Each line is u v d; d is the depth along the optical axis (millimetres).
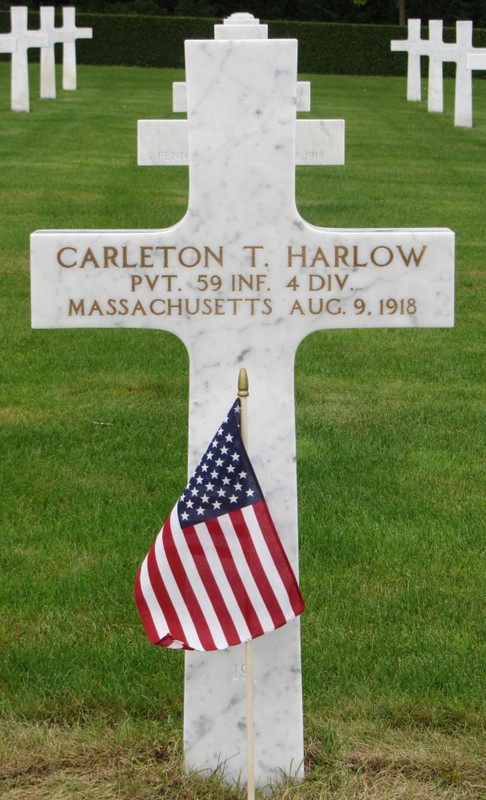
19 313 5625
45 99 15484
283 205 2553
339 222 7777
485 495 3734
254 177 2543
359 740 2748
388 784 2645
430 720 2805
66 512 3590
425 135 12766
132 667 2957
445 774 2668
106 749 2721
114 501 3656
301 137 7332
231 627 2520
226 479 2486
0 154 10484
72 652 2994
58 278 2570
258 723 2658
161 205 8227
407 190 9156
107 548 3406
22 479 3777
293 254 2568
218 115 2521
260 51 2502
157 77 20469
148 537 3457
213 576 2510
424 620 3135
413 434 4164
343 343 5309
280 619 2525
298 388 4668
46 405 4379
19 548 3408
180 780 2656
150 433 4137
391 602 3197
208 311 2586
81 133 12031
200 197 2547
